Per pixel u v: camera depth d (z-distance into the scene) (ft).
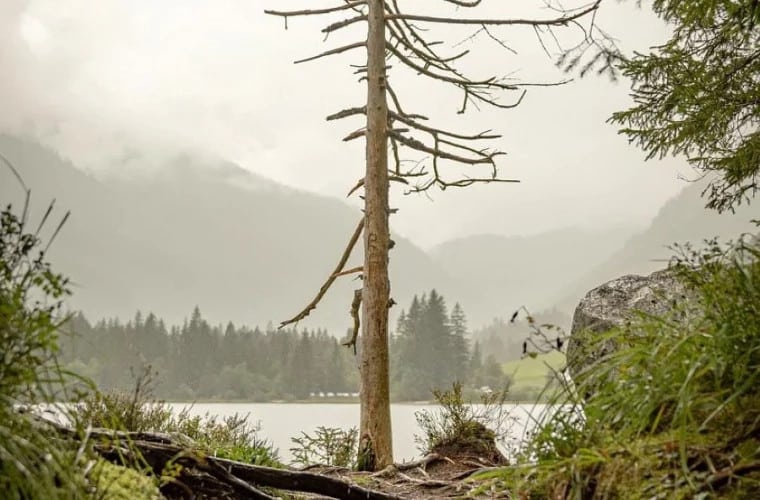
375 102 42.75
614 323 21.61
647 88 26.86
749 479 7.45
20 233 8.00
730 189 27.89
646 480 8.20
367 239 41.39
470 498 14.65
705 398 8.50
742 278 8.90
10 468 7.27
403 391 343.87
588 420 9.49
